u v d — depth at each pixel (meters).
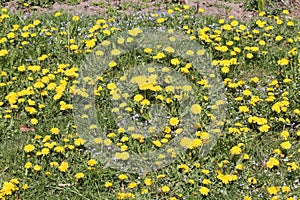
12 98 4.20
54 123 4.12
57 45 4.66
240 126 4.14
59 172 3.84
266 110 4.24
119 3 5.29
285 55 4.66
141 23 4.95
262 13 5.08
